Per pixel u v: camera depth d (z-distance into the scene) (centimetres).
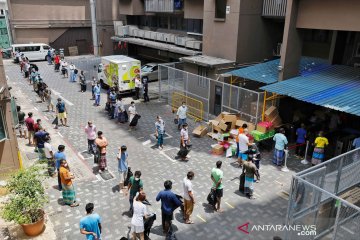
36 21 3788
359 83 1388
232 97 1678
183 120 1733
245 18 1858
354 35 1578
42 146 1264
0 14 3616
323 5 1359
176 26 2795
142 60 3528
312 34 1738
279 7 1802
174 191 1146
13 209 852
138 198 832
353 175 945
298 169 1323
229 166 1336
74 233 930
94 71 3191
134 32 3180
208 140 1606
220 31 1983
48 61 3519
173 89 2120
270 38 1995
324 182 839
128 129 1753
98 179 1223
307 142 1361
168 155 1438
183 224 975
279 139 1312
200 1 2267
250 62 1973
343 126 1538
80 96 2366
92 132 1409
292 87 1418
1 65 1105
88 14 4056
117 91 2266
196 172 1288
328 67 1623
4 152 1169
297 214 777
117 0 3491
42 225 916
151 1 2745
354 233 704
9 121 1155
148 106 2155
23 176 888
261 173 1284
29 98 2273
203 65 1869
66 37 4019
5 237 902
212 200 1027
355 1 1254
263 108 1483
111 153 1452
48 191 1132
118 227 957
